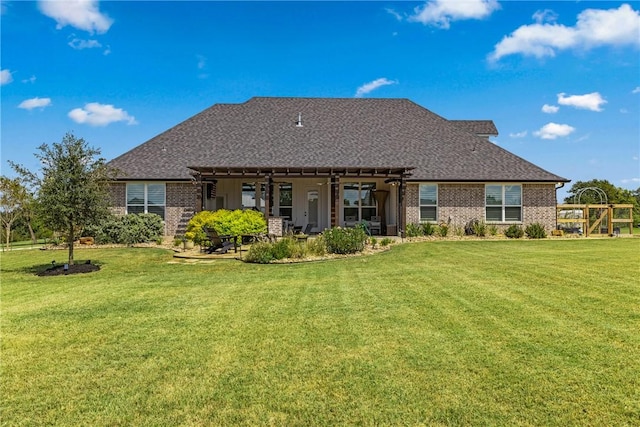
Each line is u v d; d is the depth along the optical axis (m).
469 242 18.83
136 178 21.55
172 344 5.45
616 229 23.02
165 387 4.21
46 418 3.66
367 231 21.83
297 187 24.39
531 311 6.62
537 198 22.73
